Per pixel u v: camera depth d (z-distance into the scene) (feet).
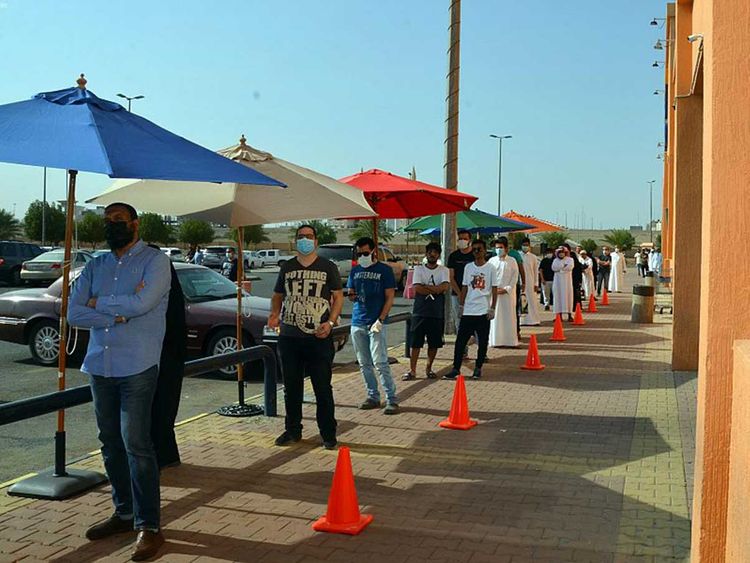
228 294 40.19
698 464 13.84
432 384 35.55
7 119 17.01
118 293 16.31
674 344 39.70
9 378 36.47
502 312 47.73
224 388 35.32
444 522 17.94
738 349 11.39
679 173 38.52
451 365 41.16
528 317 62.64
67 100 17.61
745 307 13.00
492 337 48.37
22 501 19.21
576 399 32.22
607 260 101.35
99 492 19.95
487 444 24.94
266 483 20.84
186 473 21.68
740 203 13.01
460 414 27.09
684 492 20.03
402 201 37.58
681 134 37.86
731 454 11.67
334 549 16.40
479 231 71.61
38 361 40.06
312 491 20.21
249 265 182.39
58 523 17.80
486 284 36.55
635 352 46.93
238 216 26.71
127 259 16.60
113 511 18.57
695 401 31.81
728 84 13.06
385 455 23.62
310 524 17.83
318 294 24.26
